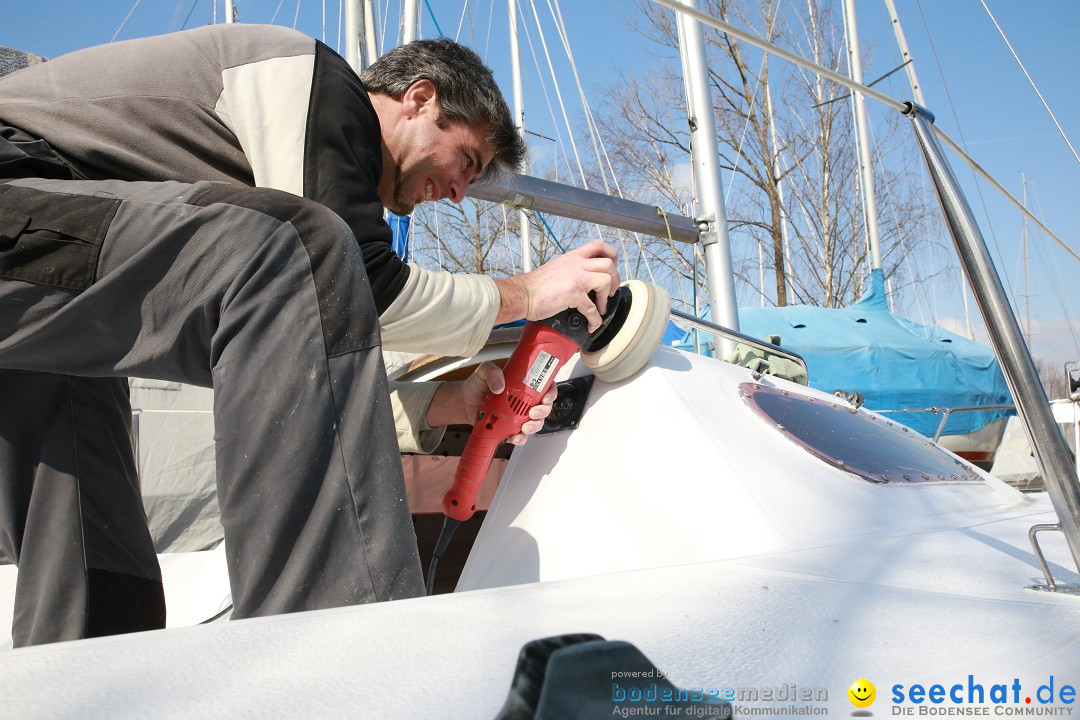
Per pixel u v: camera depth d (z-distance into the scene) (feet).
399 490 2.70
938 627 1.88
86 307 2.78
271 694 1.35
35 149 3.31
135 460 4.02
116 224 2.80
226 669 1.46
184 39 3.78
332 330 2.73
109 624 3.60
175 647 1.58
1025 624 1.91
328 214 2.85
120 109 3.51
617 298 3.98
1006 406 11.07
